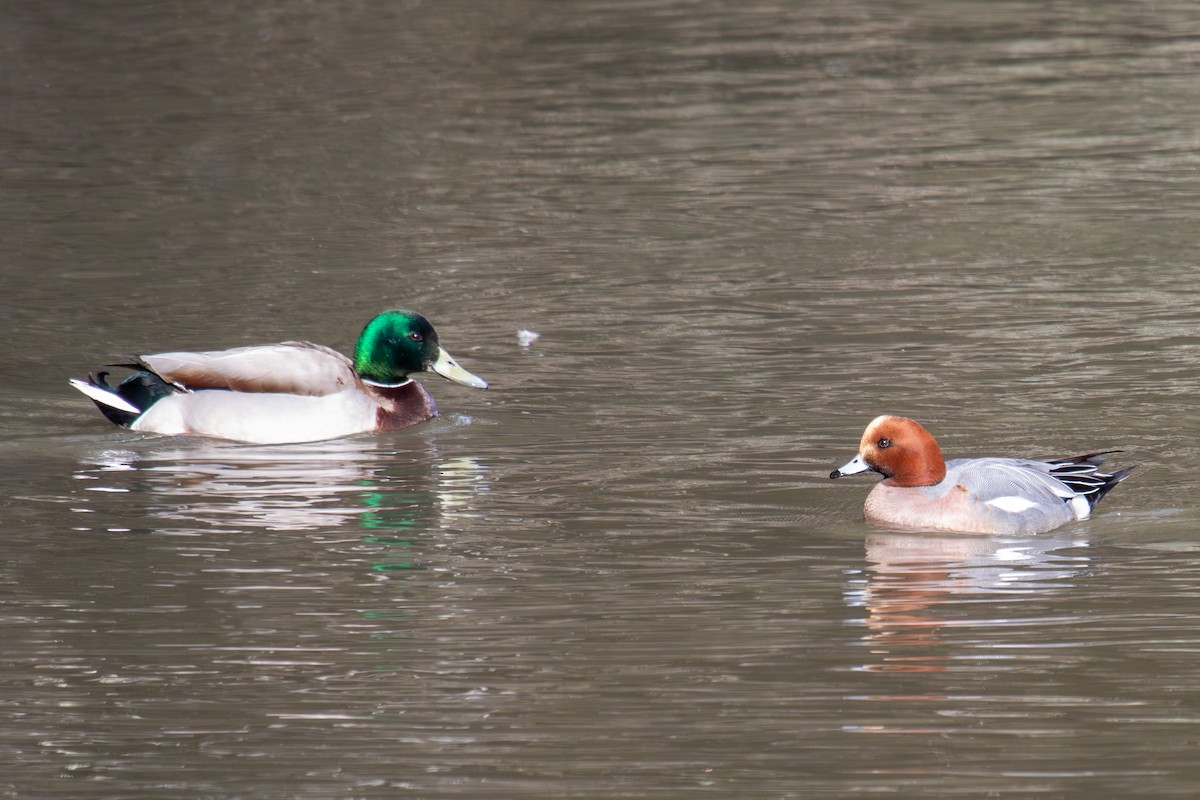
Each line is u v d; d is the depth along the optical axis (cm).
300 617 1084
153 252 2283
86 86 3484
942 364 1686
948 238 2231
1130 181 2502
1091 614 1055
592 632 1046
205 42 3906
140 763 882
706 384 1653
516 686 966
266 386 1548
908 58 3566
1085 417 1495
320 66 3631
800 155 2762
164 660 1017
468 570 1170
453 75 3509
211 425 1541
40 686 980
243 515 1306
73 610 1102
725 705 933
